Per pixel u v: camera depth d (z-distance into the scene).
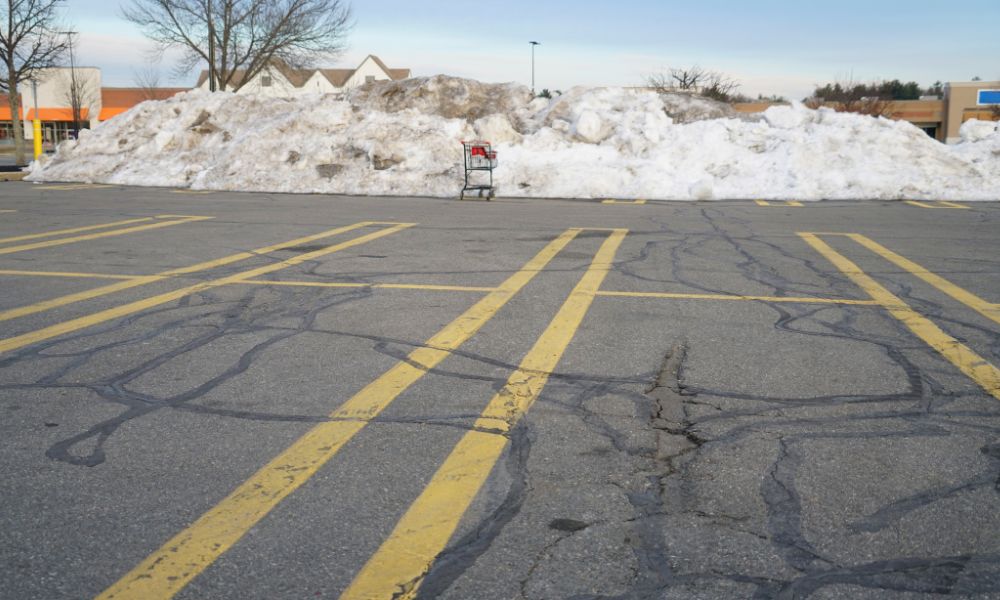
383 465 3.60
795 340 5.66
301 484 3.42
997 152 19.05
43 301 6.87
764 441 3.87
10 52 35.19
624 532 3.02
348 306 6.68
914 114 56.75
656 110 21.11
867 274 8.19
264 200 16.44
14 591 2.63
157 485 3.40
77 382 4.75
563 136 20.56
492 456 3.70
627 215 13.61
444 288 7.41
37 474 3.51
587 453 3.73
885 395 4.52
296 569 2.77
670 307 6.65
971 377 4.84
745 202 16.36
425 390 4.60
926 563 2.81
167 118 23.95
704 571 2.76
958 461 3.64
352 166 19.33
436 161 19.06
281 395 4.52
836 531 3.03
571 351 5.36
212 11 38.53
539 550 2.90
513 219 12.92
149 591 2.64
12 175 23.14
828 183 17.45
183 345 5.52
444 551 2.89
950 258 9.20
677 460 3.66
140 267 8.49
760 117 21.41
